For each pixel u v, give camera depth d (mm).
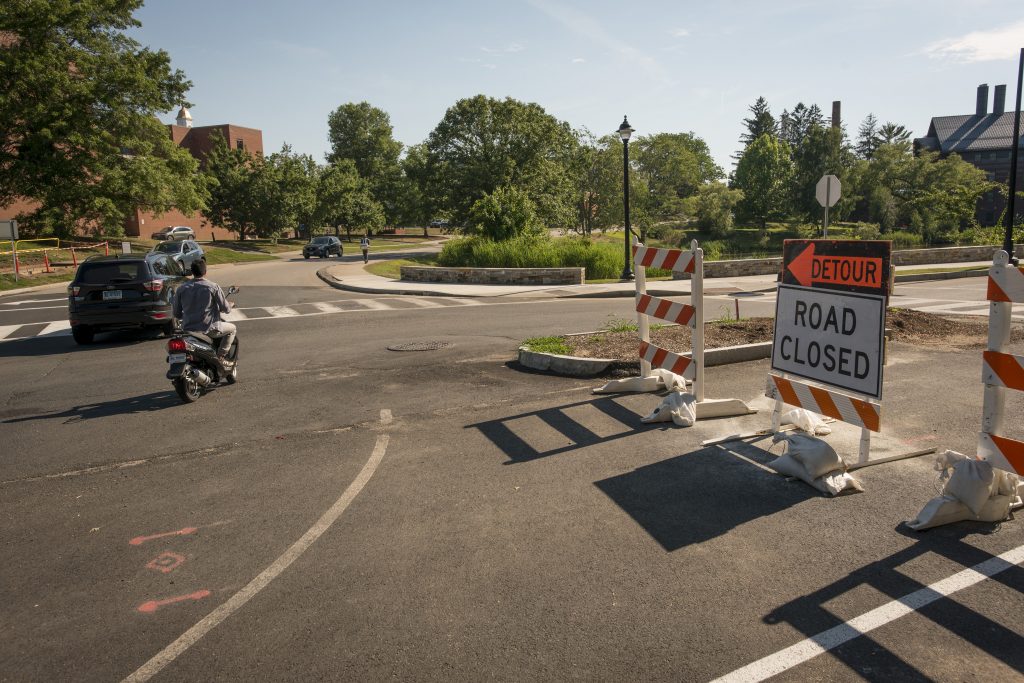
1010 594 3818
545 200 58375
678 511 5031
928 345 10594
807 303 6074
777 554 4348
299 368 10539
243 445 6898
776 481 5547
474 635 3570
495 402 8180
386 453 6504
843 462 5586
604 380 9008
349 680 3242
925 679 3139
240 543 4723
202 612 3875
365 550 4562
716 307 16453
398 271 32062
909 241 76688
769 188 99250
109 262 13258
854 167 95688
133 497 5613
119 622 3801
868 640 3436
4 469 6402
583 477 5742
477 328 13836
